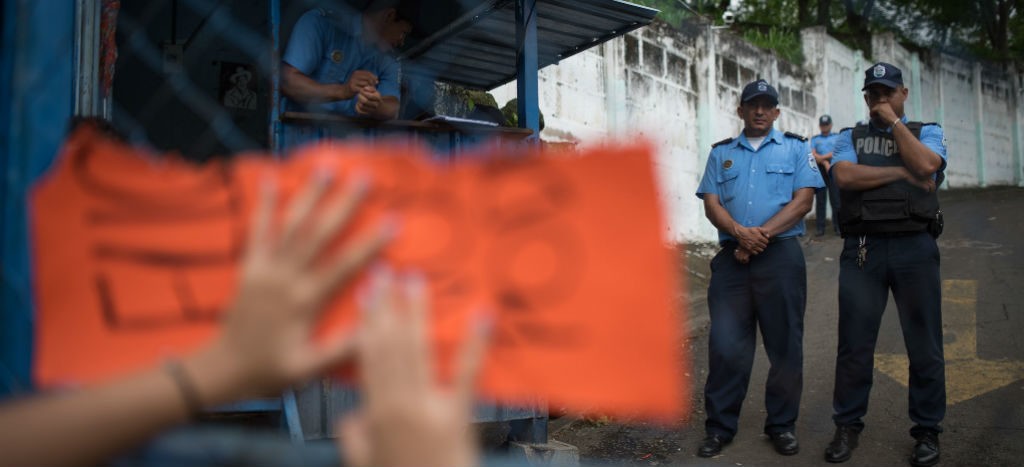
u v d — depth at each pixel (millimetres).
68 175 893
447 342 828
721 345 3684
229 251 875
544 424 3090
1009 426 3824
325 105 2977
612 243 843
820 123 7445
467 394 667
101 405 668
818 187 3691
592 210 846
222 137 3896
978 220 8148
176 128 3900
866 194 3463
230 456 887
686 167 8242
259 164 867
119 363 865
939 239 7887
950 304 6086
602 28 3865
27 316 1522
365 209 834
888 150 3445
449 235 846
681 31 8234
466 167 853
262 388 661
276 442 896
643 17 3717
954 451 3592
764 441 3820
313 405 2762
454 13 3756
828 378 4801
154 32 3943
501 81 4809
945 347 5184
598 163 849
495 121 4582
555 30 3928
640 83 7660
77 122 1571
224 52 4062
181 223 882
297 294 658
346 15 2969
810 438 3859
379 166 843
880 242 3469
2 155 1563
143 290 881
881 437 3832
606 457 3629
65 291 884
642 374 830
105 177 894
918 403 3475
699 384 4547
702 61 8586
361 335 652
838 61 10156
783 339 3617
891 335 5449
